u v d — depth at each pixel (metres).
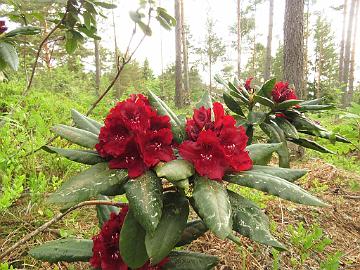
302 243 2.71
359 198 3.95
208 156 1.39
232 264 2.48
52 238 2.46
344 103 16.94
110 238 1.62
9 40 2.93
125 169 1.45
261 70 37.69
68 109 5.84
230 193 1.51
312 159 5.67
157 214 1.28
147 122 1.45
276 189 1.37
